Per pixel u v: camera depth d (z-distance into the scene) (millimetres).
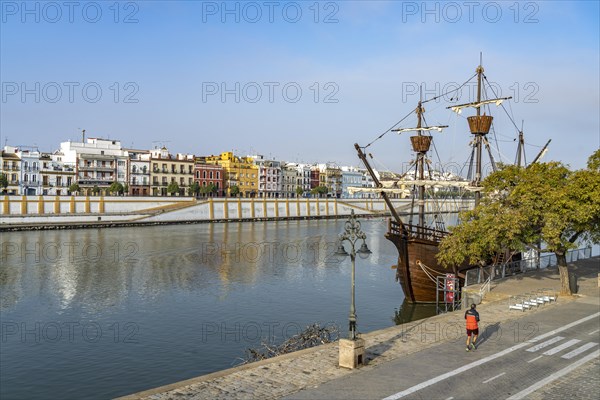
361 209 180500
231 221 144250
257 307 45344
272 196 198750
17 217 105062
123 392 26703
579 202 33500
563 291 34844
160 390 17594
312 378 18828
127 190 152625
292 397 16969
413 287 45344
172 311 43531
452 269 45250
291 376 19031
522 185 35906
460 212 40375
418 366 20250
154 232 106938
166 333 37094
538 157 62469
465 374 19344
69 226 110062
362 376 19047
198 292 51031
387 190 54875
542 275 43000
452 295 42250
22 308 43812
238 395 17172
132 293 50000
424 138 60562
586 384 18469
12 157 132750
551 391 17781
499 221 34562
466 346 22719
